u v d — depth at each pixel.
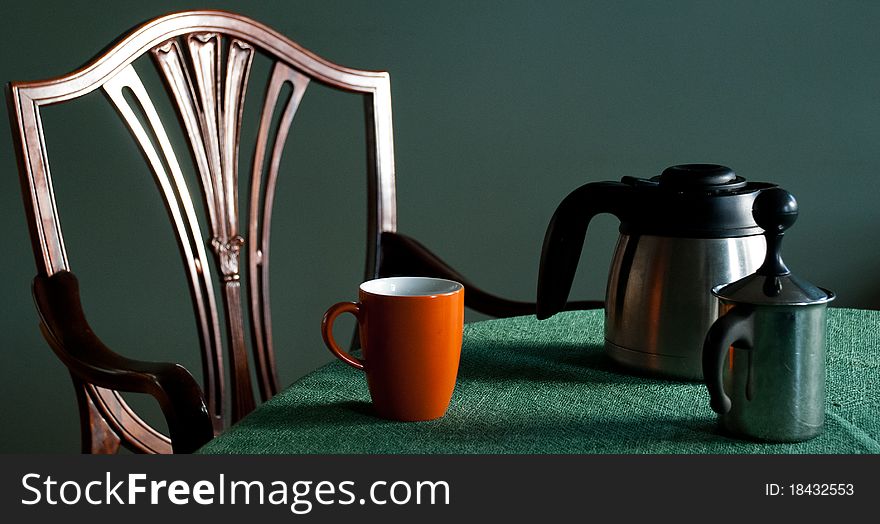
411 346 0.58
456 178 1.89
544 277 0.72
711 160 1.83
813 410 0.54
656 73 1.82
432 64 1.85
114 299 1.94
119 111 0.89
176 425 0.65
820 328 0.54
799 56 1.78
